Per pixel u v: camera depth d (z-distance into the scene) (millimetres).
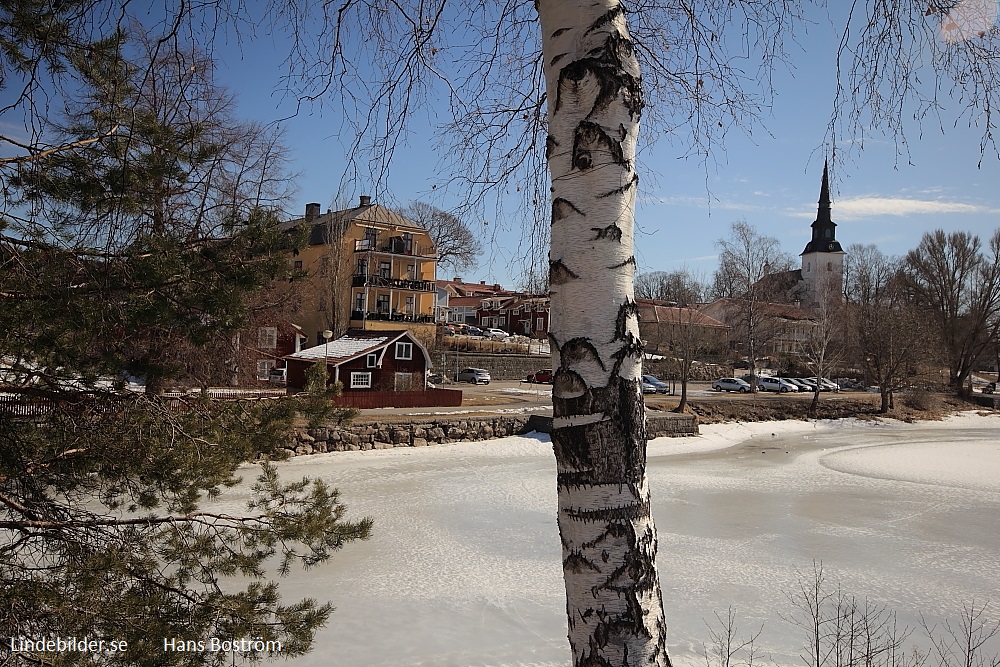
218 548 4941
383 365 32250
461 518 14961
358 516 14961
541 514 15469
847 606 9828
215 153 5012
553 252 2633
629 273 2574
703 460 26234
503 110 4027
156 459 4676
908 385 44469
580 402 2477
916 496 18984
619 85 2562
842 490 19750
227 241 4828
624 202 2570
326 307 37625
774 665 7578
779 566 11867
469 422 26828
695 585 10688
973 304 52875
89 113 4629
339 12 3686
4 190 4375
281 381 32656
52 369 4383
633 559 2404
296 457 22203
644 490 2496
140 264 4277
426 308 48625
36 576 4180
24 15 4238
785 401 42375
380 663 7613
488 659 7781
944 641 8625
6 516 4609
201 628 4332
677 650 8039
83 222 4543
